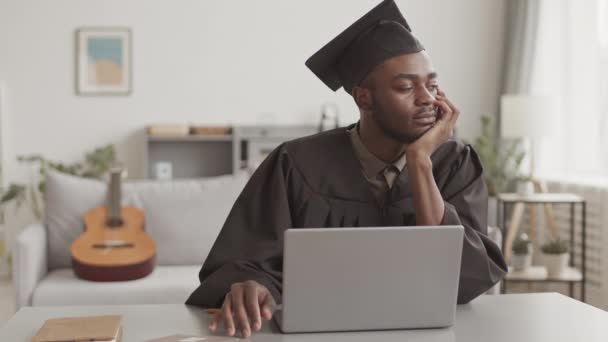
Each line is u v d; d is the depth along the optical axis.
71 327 1.16
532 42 5.11
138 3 5.65
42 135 5.62
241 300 1.22
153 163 5.66
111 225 3.41
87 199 3.52
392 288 1.19
